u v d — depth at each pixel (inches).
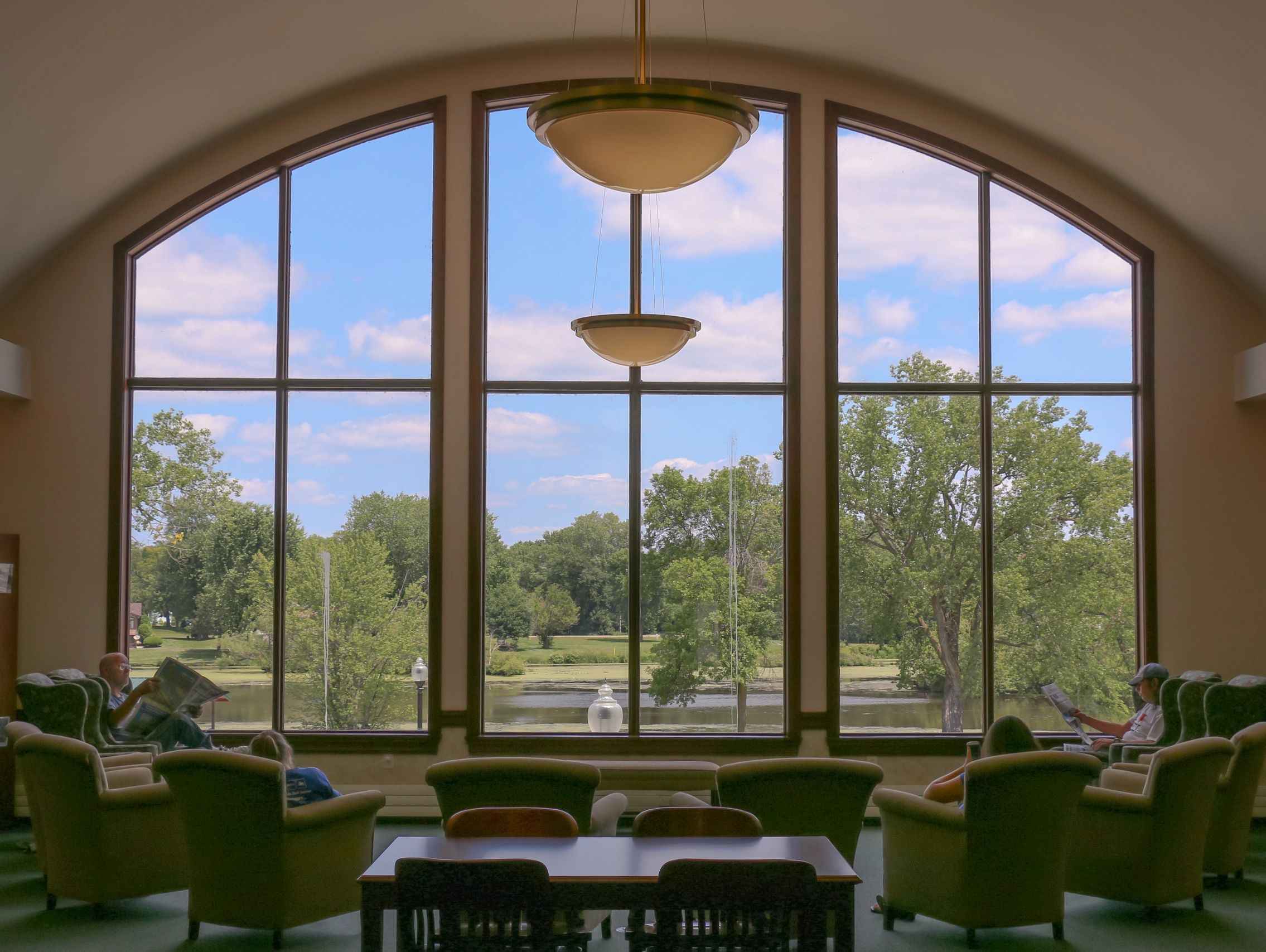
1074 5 271.9
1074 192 337.1
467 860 123.7
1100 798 221.8
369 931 133.6
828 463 332.2
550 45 333.7
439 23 313.3
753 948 125.7
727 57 338.3
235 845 196.1
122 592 328.8
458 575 327.9
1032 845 198.2
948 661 332.2
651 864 138.8
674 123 158.7
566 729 329.7
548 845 149.6
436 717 324.8
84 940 202.4
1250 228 308.7
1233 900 233.9
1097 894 222.5
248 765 193.2
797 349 333.7
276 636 330.6
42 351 329.7
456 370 331.9
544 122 163.5
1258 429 333.1
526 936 125.1
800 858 142.7
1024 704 331.9
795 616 329.1
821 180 337.1
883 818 217.0
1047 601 334.3
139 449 333.7
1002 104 327.6
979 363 338.6
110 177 316.8
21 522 327.3
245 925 197.3
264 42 297.0
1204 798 224.4
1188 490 332.5
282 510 332.5
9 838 292.7
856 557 334.6
